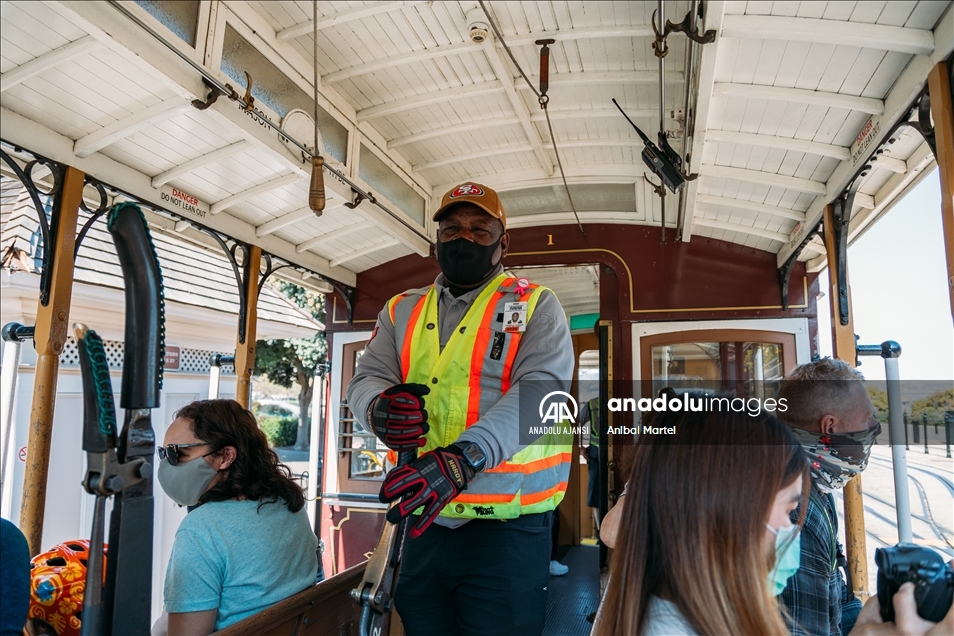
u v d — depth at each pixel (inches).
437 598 70.1
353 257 213.3
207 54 104.5
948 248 82.7
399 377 75.0
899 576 44.6
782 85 108.6
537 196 205.6
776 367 191.2
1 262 186.4
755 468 44.3
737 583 42.5
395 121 160.9
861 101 106.7
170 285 246.7
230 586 76.2
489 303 70.6
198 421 82.5
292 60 128.2
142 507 49.7
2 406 136.6
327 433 233.3
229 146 128.0
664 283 199.0
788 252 180.4
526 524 68.7
